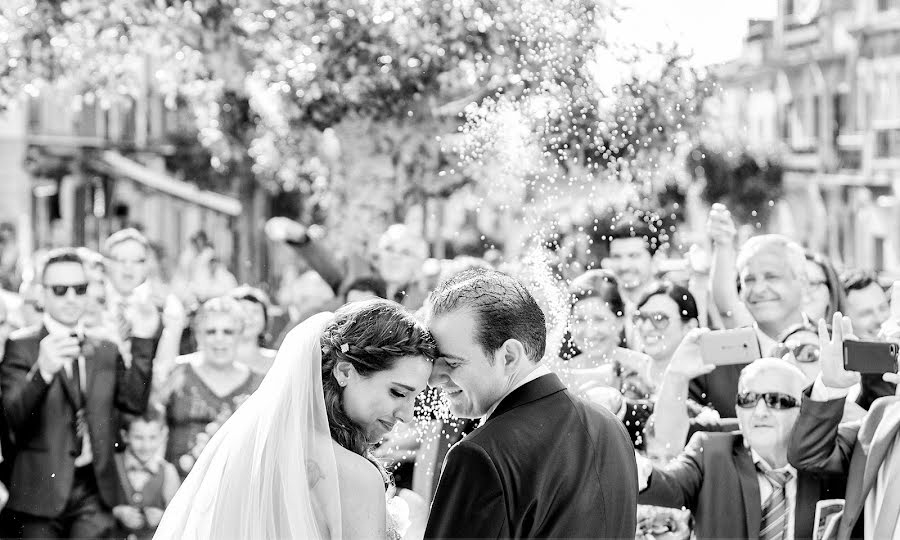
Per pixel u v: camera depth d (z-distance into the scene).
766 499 3.95
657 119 4.99
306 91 5.98
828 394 3.76
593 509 2.39
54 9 6.19
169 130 18.00
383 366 2.45
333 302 6.00
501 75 5.35
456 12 5.52
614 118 4.91
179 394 4.82
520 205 4.84
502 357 2.48
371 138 6.16
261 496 2.45
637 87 4.96
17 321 5.14
